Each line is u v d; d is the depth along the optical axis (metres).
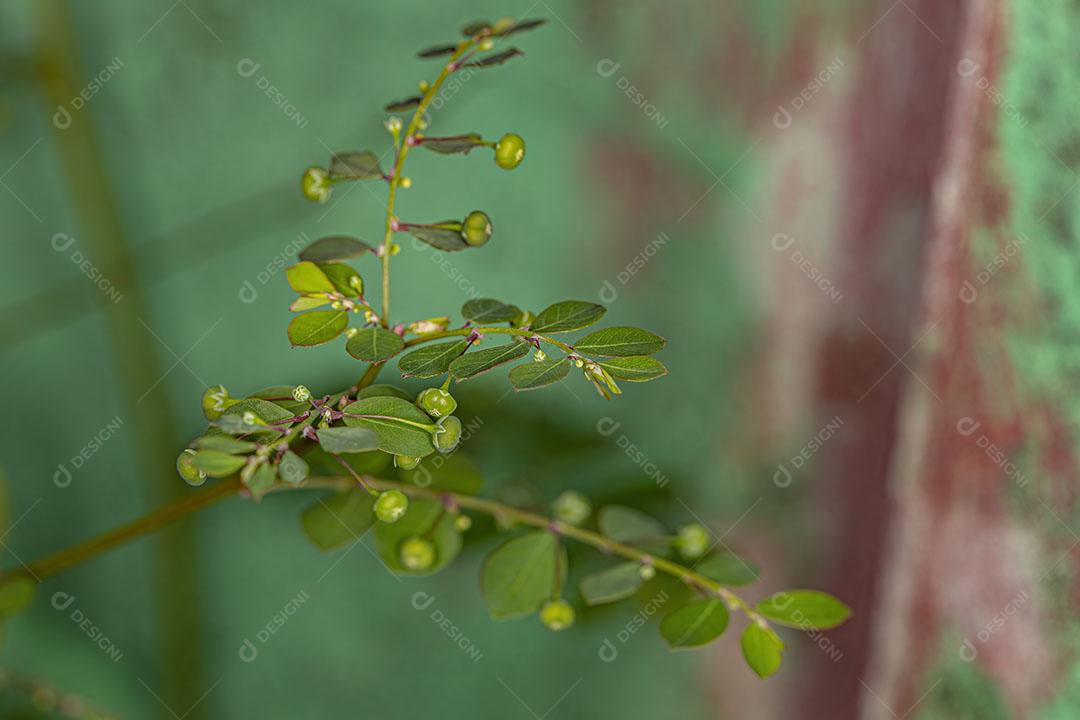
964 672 0.34
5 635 0.36
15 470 0.36
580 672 0.36
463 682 0.36
